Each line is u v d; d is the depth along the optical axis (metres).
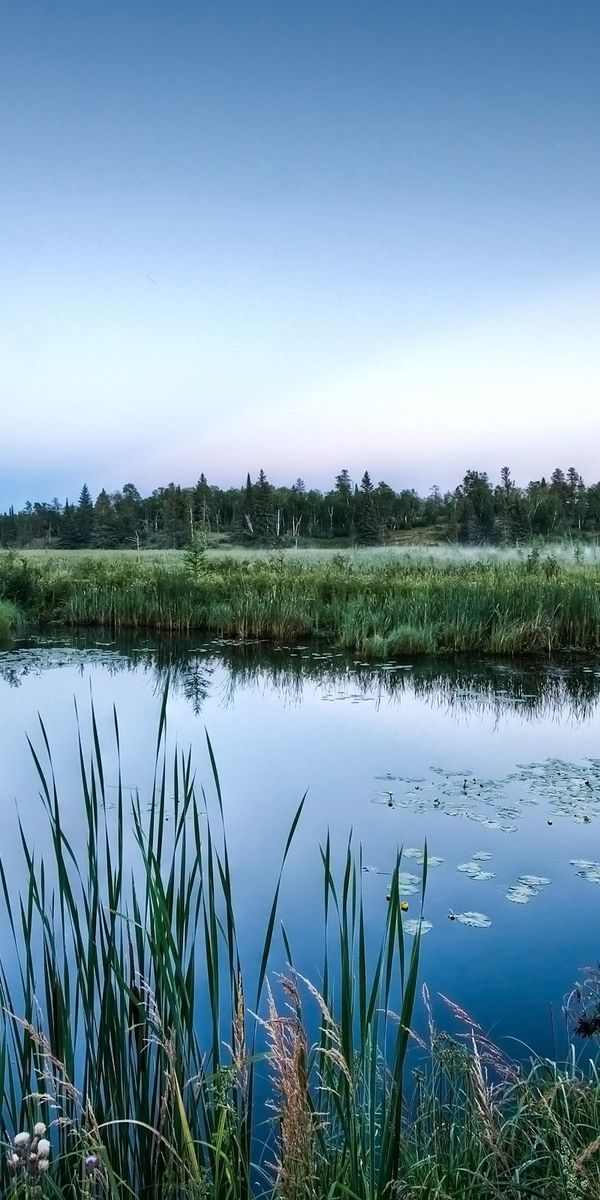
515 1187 1.97
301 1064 1.90
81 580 18.86
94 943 2.23
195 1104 2.19
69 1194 2.06
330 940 3.89
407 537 52.50
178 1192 2.03
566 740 7.98
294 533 38.09
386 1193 1.91
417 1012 3.30
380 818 5.68
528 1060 2.94
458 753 7.44
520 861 4.94
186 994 2.28
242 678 11.31
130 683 10.73
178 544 49.50
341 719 8.86
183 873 2.27
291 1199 1.83
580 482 36.28
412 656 13.25
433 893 4.49
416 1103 2.65
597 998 3.16
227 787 6.32
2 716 8.53
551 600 14.26
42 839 4.85
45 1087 2.19
